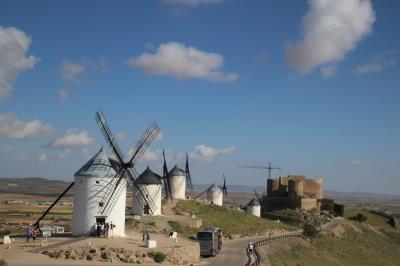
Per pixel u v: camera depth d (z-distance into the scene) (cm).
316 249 8556
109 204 5500
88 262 4331
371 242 11350
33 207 15938
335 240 9981
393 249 11488
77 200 5525
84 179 5500
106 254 4488
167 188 10175
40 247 4700
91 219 5456
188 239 5781
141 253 4538
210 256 5628
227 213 9931
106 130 5822
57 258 4425
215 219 9094
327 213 13262
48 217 12088
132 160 5881
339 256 8681
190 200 10425
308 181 14375
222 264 5056
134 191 7950
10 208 15212
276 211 12962
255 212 11831
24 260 4222
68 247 4550
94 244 4700
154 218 7831
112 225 5469
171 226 7288
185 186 10731
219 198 12081
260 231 9138
